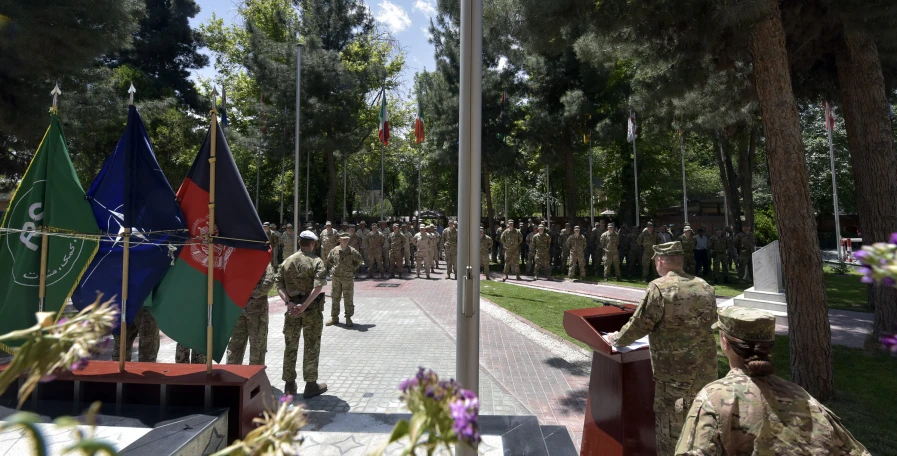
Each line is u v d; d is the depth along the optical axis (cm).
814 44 825
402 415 427
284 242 1836
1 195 1455
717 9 546
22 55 763
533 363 708
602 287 1527
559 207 4297
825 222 3288
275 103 2586
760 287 1012
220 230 378
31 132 905
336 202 3797
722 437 184
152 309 370
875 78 757
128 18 898
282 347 789
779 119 536
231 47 3353
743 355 200
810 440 177
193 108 3191
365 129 2861
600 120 2333
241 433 326
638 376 351
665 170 3431
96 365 366
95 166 1858
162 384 329
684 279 323
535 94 2462
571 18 632
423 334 877
